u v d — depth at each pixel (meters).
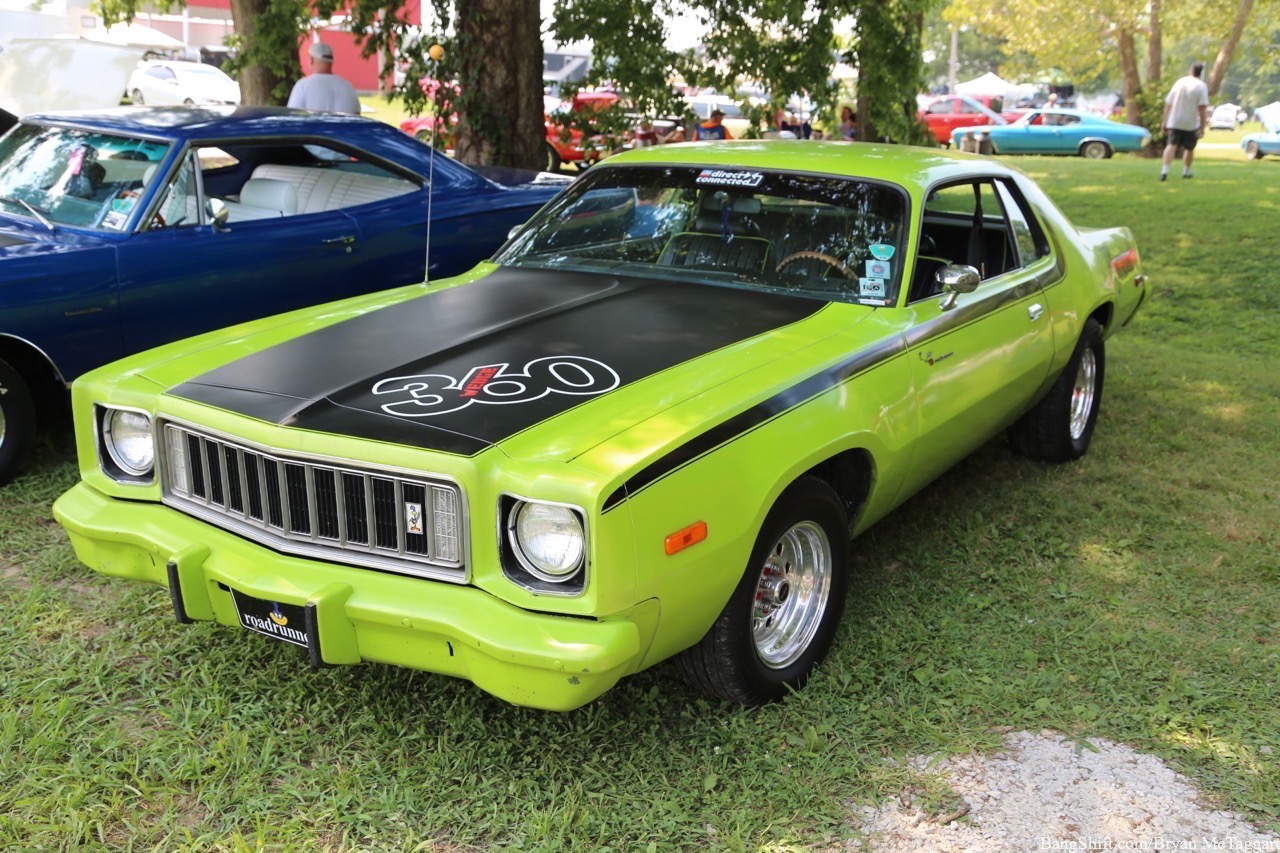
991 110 33.00
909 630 4.10
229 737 3.32
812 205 4.42
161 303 5.50
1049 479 5.68
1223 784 3.28
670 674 3.76
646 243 4.59
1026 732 3.53
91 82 13.35
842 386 3.66
